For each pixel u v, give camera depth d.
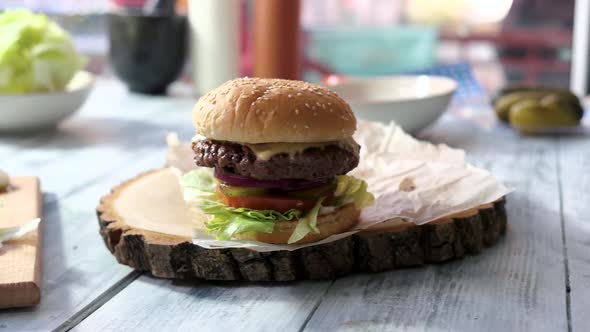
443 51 1.77
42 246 0.78
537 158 1.01
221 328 0.61
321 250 0.70
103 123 1.20
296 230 0.69
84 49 1.64
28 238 0.73
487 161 1.00
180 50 1.34
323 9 1.81
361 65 1.64
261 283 0.71
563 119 1.09
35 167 0.99
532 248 0.76
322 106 0.70
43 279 0.72
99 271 0.73
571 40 1.63
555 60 1.67
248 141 0.69
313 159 0.69
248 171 0.69
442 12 1.80
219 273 0.70
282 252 0.69
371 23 1.82
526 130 1.11
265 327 0.61
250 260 0.69
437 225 0.73
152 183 0.84
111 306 0.66
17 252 0.71
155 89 1.38
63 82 1.11
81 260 0.75
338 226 0.71
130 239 0.72
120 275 0.73
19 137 1.13
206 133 0.71
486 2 1.75
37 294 0.65
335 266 0.71
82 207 0.86
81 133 1.14
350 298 0.67
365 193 0.73
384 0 1.81
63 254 0.76
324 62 1.63
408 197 0.77
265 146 0.69
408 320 0.62
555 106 1.10
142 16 1.32
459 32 1.71
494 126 1.17
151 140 1.10
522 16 1.70
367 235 0.71
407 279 0.71
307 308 0.65
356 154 0.73
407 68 1.63
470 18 1.77
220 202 0.73
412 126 1.04
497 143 1.08
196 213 0.75
